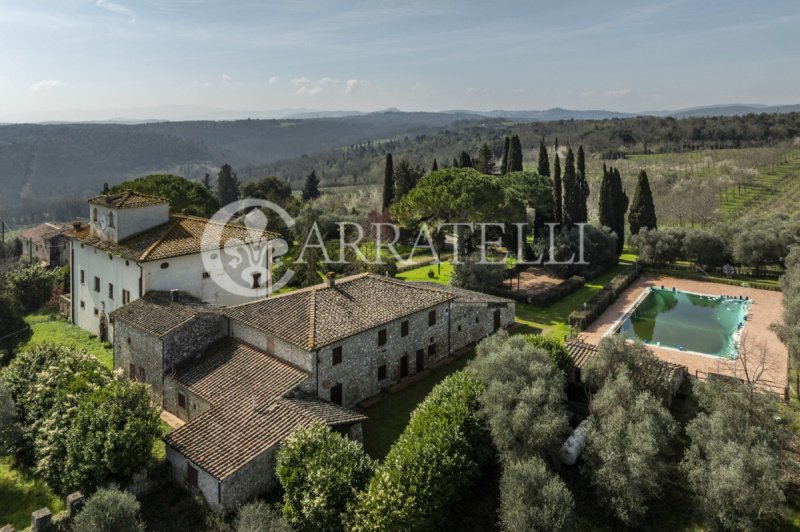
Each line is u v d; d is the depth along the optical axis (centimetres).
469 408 2375
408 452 2048
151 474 2242
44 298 5003
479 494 2247
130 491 2159
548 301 5047
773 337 4238
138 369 3072
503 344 2833
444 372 3425
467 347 3853
